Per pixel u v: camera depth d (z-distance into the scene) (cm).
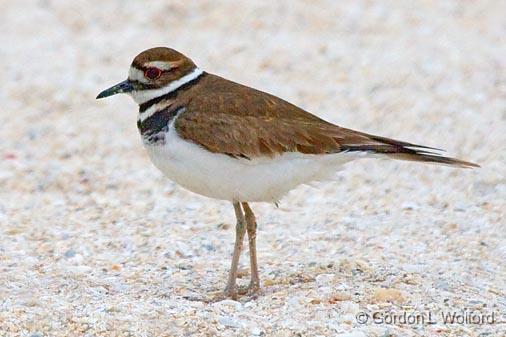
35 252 1271
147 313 1028
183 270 1212
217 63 2088
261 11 2358
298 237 1331
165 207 1486
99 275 1184
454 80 1961
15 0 2427
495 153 1636
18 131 1820
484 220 1385
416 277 1144
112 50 2186
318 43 2183
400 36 2205
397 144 1094
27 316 1018
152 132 1092
